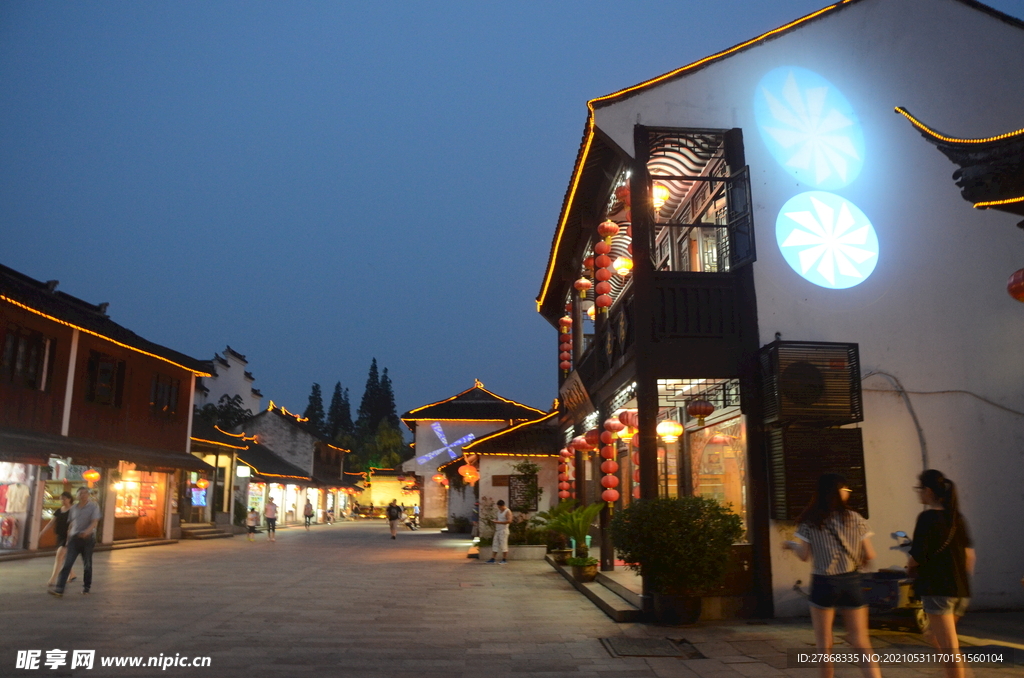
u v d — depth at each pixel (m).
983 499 9.39
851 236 9.95
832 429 8.98
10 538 16.31
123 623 8.37
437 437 35.19
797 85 10.33
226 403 44.62
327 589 11.81
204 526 26.84
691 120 10.02
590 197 13.65
